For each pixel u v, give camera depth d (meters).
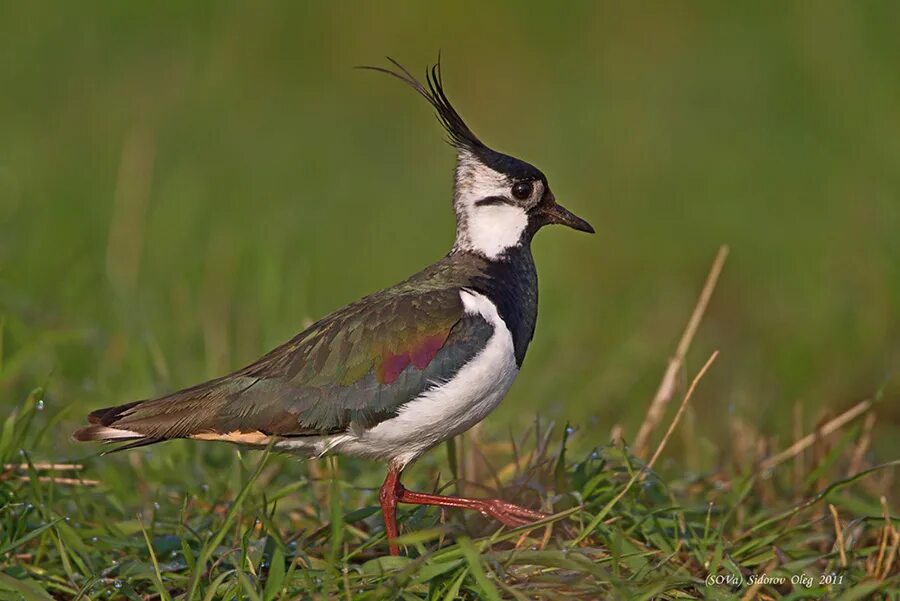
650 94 23.84
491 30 25.91
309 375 10.09
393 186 21.56
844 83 21.05
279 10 26.05
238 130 22.78
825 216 19.08
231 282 16.86
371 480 11.73
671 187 21.00
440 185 21.72
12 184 19.20
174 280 16.75
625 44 25.66
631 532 10.10
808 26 22.34
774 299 17.98
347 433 10.11
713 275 11.70
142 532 10.21
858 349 16.64
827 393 15.93
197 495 10.92
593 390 15.84
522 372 15.91
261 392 10.08
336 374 10.06
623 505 10.30
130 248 17.36
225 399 10.10
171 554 10.06
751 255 19.06
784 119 21.73
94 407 12.97
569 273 18.83
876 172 19.25
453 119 11.30
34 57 24.19
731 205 20.11
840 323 17.03
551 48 25.72
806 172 20.27
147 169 19.72
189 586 8.99
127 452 11.86
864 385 16.02
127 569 9.55
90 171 19.97
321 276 18.47
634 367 16.34
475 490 11.20
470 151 11.23
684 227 19.91
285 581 8.85
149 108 22.89
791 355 16.59
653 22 25.98
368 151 22.73
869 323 16.88
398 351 10.06
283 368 10.17
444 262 10.99
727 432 14.75
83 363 14.53
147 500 11.29
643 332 17.38
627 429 15.02
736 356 16.83
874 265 17.64
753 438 12.58
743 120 22.25
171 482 11.52
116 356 14.29
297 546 9.49
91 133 21.67
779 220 19.52
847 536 10.05
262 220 19.20
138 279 16.81
